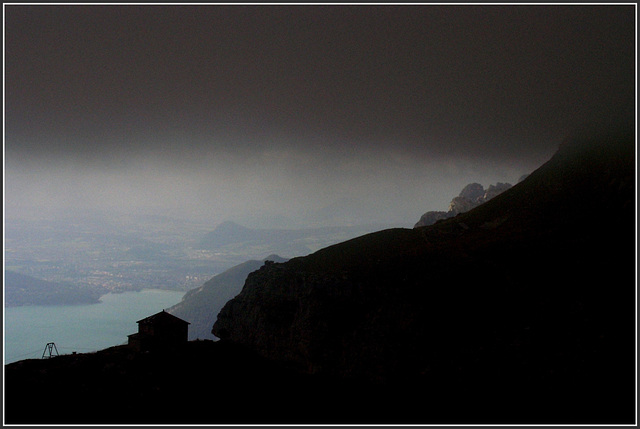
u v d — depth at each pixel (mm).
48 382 97438
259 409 94062
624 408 75062
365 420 88750
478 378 91625
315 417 91062
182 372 105938
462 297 111312
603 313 92875
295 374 110625
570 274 107875
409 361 101438
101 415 87312
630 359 82062
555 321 95750
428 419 86000
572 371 84312
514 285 110062
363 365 105250
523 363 89938
